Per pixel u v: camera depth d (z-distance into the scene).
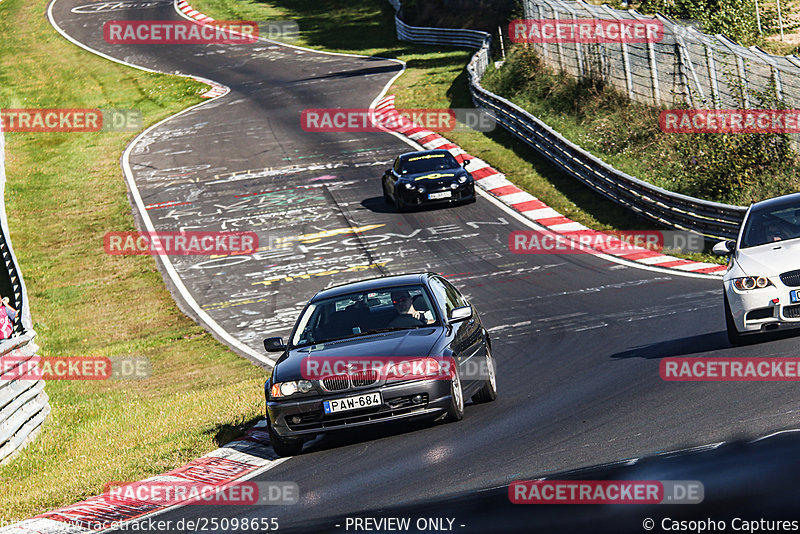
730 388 30.34
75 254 102.69
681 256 75.06
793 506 10.70
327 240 94.25
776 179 85.81
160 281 89.88
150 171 135.12
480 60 155.75
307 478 27.75
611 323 53.19
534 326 56.53
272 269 88.12
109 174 136.25
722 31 123.88
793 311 37.00
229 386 50.81
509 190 102.69
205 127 159.38
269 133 148.50
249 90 186.62
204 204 115.12
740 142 90.38
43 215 119.50
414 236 91.19
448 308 35.06
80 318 81.88
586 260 76.56
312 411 30.52
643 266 72.19
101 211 118.25
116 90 198.62
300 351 32.69
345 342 32.53
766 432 21.44
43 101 193.88
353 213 102.75
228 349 66.81
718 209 75.81
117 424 44.59
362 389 30.38
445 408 30.92
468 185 98.38
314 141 139.62
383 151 128.75
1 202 119.00
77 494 30.89
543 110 125.12
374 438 32.22
